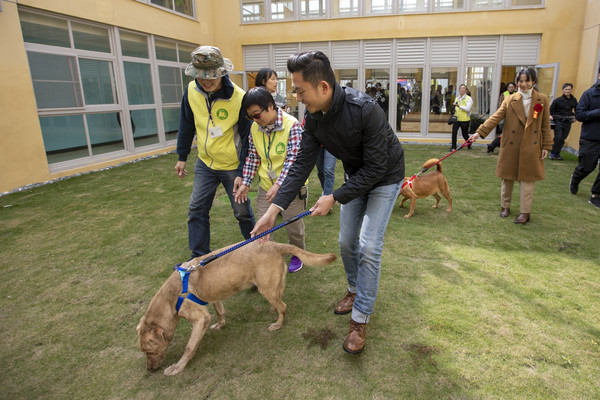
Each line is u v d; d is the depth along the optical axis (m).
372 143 1.98
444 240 3.89
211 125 2.99
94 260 3.59
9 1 6.11
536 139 4.06
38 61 6.75
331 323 2.57
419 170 7.24
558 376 2.06
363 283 2.22
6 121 6.18
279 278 2.42
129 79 8.88
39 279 3.25
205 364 2.22
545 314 2.61
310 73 1.84
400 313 2.64
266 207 3.11
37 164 6.68
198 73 2.73
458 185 6.11
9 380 2.13
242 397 1.98
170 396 2.00
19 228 4.47
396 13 10.74
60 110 7.13
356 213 2.42
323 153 4.40
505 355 2.22
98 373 2.18
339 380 2.07
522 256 3.50
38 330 2.57
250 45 12.16
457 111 9.26
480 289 2.94
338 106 1.96
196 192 3.19
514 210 4.83
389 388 2.01
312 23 11.45
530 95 4.07
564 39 9.87
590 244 3.74
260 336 2.46
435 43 10.76
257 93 2.66
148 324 2.14
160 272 3.34
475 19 10.30
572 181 5.45
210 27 11.97
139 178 7.00
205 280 2.23
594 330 2.43
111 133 8.42
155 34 9.50
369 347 2.32
